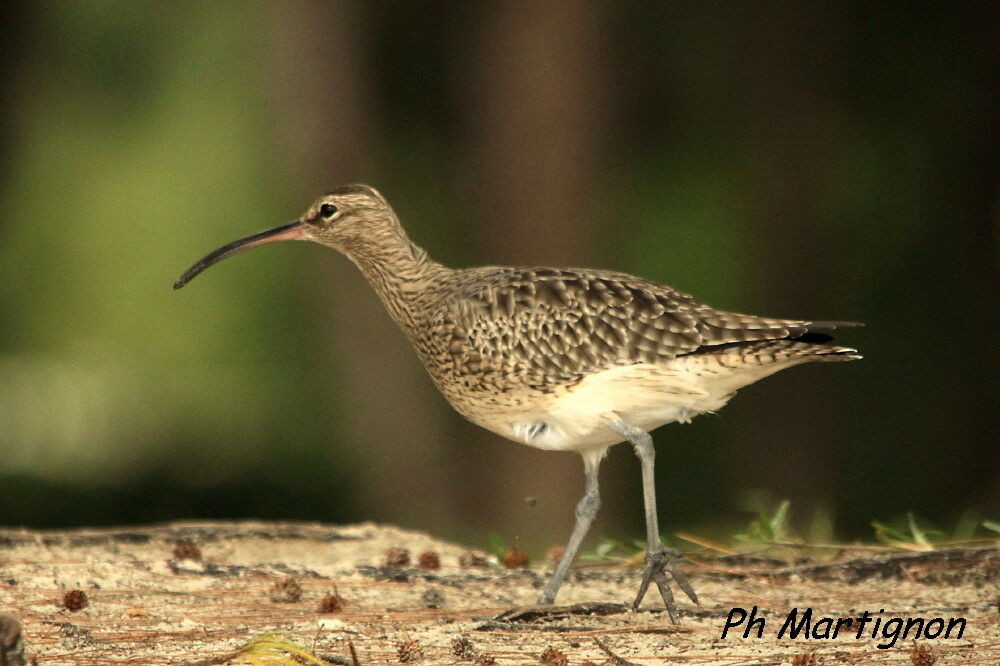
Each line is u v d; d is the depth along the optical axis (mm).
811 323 7156
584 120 17703
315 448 20188
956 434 18984
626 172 18969
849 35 19281
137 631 6539
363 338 18188
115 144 22562
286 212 20750
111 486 19078
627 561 8469
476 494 18172
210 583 7484
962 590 7602
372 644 6461
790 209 19203
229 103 21797
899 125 19281
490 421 7695
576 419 7363
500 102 17656
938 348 19141
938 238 19172
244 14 21219
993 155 18938
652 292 7375
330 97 18125
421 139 19891
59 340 23406
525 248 17703
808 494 18688
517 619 6902
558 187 17609
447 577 7902
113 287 22906
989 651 6383
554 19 17469
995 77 18844
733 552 8445
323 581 7672
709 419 18922
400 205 19859
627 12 18734
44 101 21500
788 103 19266
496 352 7469
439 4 18984
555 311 7363
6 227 22969
